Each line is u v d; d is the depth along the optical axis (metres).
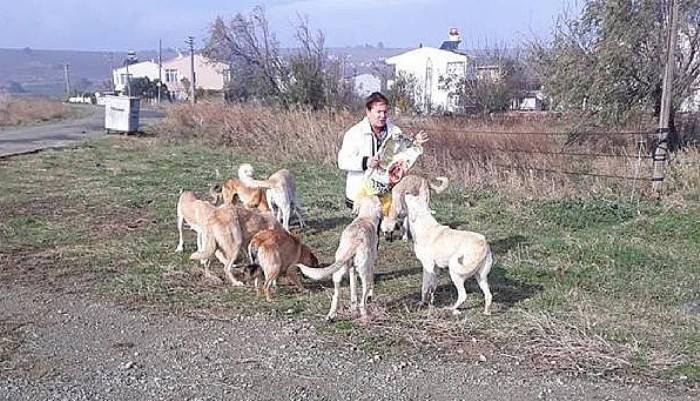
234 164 15.51
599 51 13.97
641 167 11.23
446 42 52.81
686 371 4.75
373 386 4.59
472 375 4.74
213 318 5.84
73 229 9.02
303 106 22.31
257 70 26.95
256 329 5.59
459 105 29.05
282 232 6.46
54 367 4.85
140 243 8.30
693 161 11.38
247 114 19.23
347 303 6.18
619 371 4.77
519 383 4.62
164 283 6.74
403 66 48.56
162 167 15.09
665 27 13.38
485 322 5.69
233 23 27.78
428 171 12.08
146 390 4.52
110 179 13.23
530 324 5.59
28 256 7.69
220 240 6.67
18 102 35.88
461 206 10.35
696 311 6.00
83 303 6.20
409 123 14.87
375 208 5.97
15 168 14.67
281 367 4.87
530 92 28.45
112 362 4.95
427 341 5.30
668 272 7.06
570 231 8.83
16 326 5.64
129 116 22.92
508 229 9.05
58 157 16.75
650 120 14.05
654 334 5.43
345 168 6.75
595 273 7.02
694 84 14.03
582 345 5.16
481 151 12.76
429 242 5.93
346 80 26.52
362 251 5.60
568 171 11.91
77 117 33.66
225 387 4.56
